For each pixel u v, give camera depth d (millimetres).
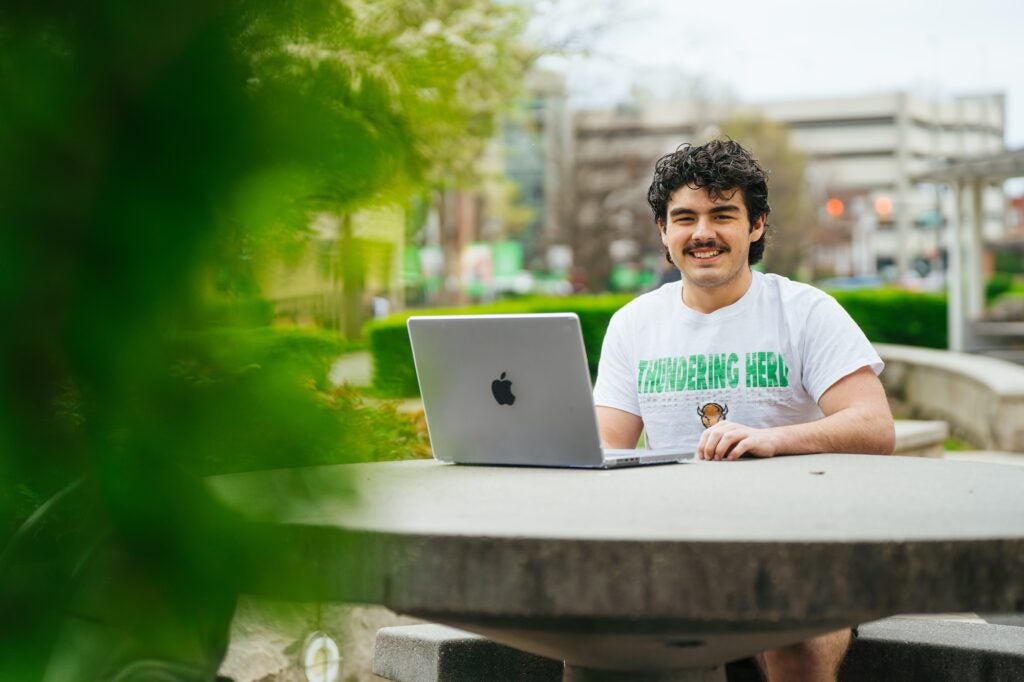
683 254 3395
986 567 1688
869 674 2955
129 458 1191
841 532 1685
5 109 1093
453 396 2766
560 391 2607
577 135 53938
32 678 1449
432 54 1232
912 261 94375
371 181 1182
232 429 1168
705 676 2141
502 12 10039
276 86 1138
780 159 62562
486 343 2682
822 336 3314
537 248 62438
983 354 19500
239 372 1169
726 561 1633
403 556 1709
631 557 1646
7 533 1476
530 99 15789
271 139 1121
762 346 3369
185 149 1103
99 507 1284
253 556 1196
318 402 1195
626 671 2109
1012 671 2795
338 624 1374
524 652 2910
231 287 1176
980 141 93188
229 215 1125
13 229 1093
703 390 3393
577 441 2619
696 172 3373
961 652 2842
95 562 1416
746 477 2402
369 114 1180
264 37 1146
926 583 1662
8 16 1094
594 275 53875
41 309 1116
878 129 108062
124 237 1104
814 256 72875
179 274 1130
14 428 1145
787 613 1632
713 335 3410
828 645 2715
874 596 1646
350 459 1214
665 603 1638
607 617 1656
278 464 1182
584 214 53719
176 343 1165
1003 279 33250
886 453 3164
